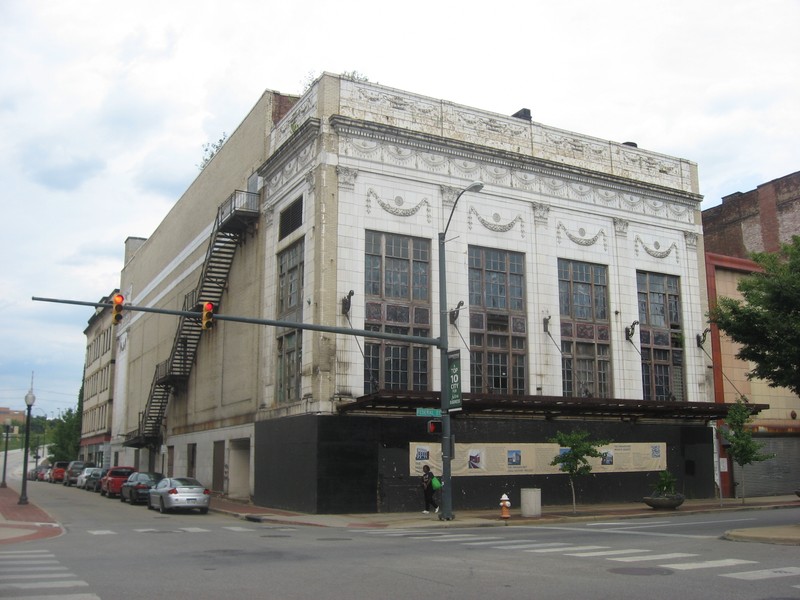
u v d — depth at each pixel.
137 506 33.41
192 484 28.69
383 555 14.24
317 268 28.00
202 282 38.75
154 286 55.38
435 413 24.41
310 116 30.27
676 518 25.31
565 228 33.94
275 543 16.89
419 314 29.56
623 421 33.59
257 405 32.75
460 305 29.17
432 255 30.22
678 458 34.91
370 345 28.28
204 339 42.12
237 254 37.81
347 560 13.44
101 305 19.86
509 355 31.34
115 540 17.98
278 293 32.28
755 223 48.72
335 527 22.27
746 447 31.31
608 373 34.00
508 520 23.92
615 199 35.72
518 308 32.12
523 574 11.55
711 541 16.55
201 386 41.84
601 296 34.66
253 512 27.41
